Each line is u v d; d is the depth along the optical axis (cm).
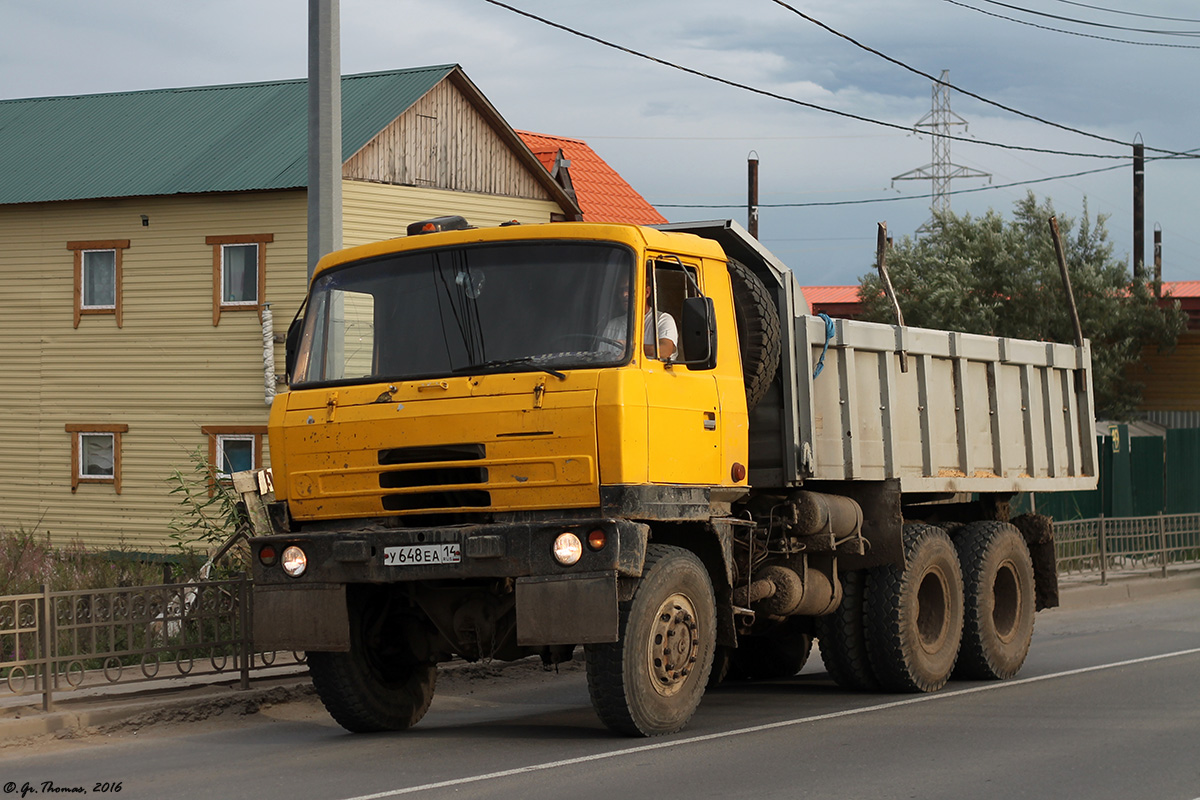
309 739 898
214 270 2338
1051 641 1424
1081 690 1049
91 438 2461
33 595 929
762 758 768
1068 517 2314
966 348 1180
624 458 784
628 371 793
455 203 2461
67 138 2638
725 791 677
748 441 974
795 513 991
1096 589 1850
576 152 3353
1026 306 3462
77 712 920
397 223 2358
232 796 695
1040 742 817
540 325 820
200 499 2302
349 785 712
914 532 1086
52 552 2023
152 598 1003
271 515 880
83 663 973
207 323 2347
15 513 2505
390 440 827
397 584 886
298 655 1141
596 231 827
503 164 2561
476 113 2506
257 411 2311
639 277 814
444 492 827
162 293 2381
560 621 776
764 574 991
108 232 2423
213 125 2547
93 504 2442
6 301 2512
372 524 844
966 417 1184
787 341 985
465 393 811
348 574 829
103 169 2467
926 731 864
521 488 799
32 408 2492
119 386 2422
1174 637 1413
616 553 773
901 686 1062
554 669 1250
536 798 666
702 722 919
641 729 823
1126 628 1520
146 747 873
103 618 975
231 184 2273
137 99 2758
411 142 2384
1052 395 1320
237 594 1046
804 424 985
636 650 809
